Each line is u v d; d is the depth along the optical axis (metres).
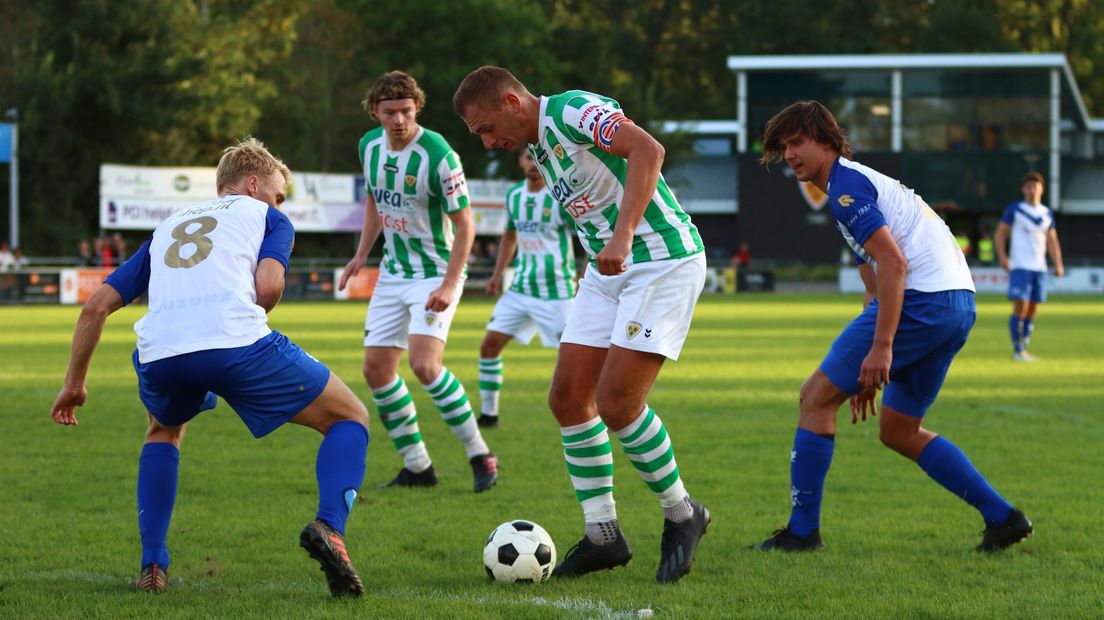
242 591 14.41
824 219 154.62
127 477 22.48
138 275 14.45
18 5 146.62
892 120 154.25
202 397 14.31
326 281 116.38
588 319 15.66
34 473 22.88
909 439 17.05
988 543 16.70
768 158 16.72
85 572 15.42
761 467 23.78
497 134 15.35
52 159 135.62
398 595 14.20
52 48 138.12
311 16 159.38
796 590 14.55
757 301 110.25
